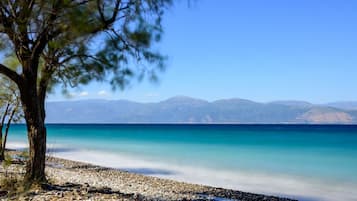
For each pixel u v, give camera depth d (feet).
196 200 49.01
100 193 42.04
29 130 40.37
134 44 34.27
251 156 120.57
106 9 32.89
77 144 173.58
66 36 32.71
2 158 67.36
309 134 278.05
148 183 65.82
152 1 33.09
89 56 35.91
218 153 130.41
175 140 203.82
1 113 68.85
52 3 29.89
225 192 59.31
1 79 63.57
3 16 31.19
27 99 39.01
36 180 40.55
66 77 38.88
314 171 88.22
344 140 198.70
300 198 57.88
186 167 93.81
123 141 195.93
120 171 83.87
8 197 36.50
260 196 57.11
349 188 66.44
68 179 59.57
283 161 107.34
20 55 37.58
